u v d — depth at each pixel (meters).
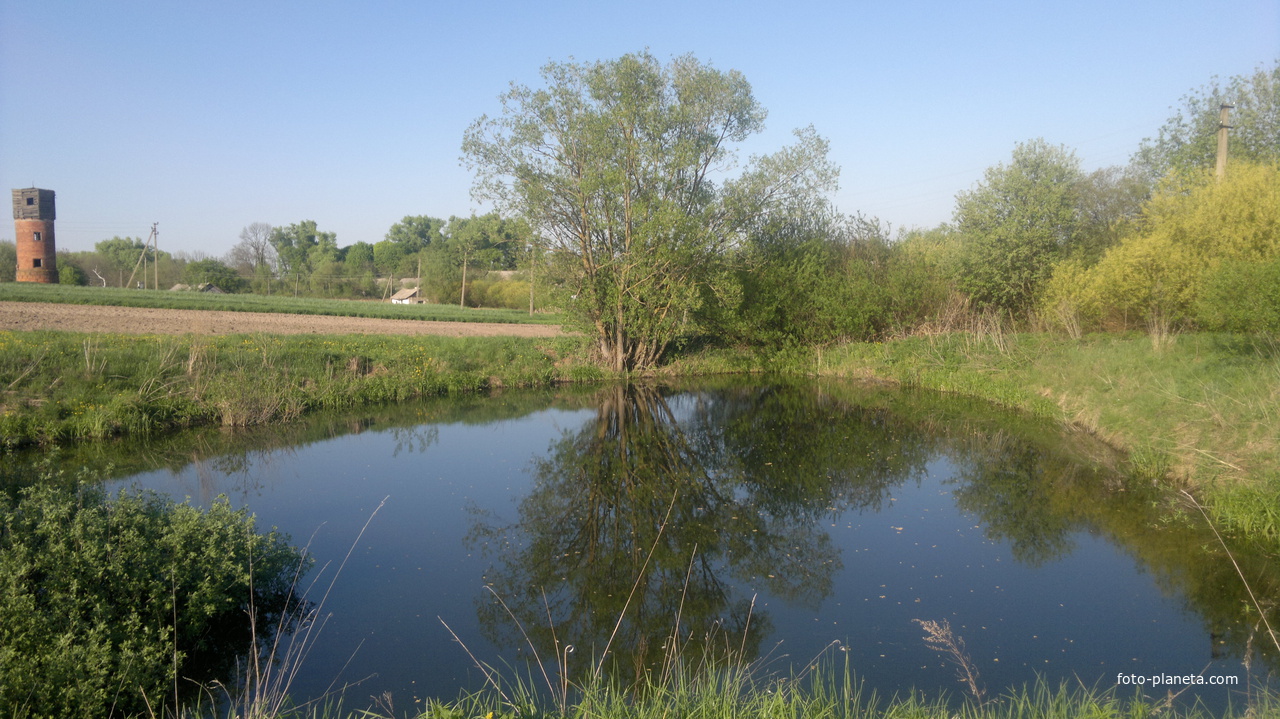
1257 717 4.45
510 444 14.18
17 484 9.43
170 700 5.15
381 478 11.52
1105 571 7.48
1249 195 15.49
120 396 14.12
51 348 15.71
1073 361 16.19
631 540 8.84
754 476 11.74
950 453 12.93
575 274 22.98
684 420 16.77
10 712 4.15
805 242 25.64
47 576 5.23
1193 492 9.25
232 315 35.78
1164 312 16.33
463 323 40.16
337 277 92.56
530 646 6.18
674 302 22.05
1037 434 13.88
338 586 7.39
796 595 7.16
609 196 20.84
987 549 8.27
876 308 24.39
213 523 6.41
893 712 4.51
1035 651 5.88
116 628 5.07
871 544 8.54
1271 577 6.96
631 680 5.59
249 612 6.39
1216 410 10.12
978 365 19.61
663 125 21.47
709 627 6.53
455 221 100.31
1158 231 17.61
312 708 5.14
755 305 25.28
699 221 21.55
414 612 6.84
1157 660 5.66
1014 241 21.42
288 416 15.97
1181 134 25.64
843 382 22.59
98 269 86.88
